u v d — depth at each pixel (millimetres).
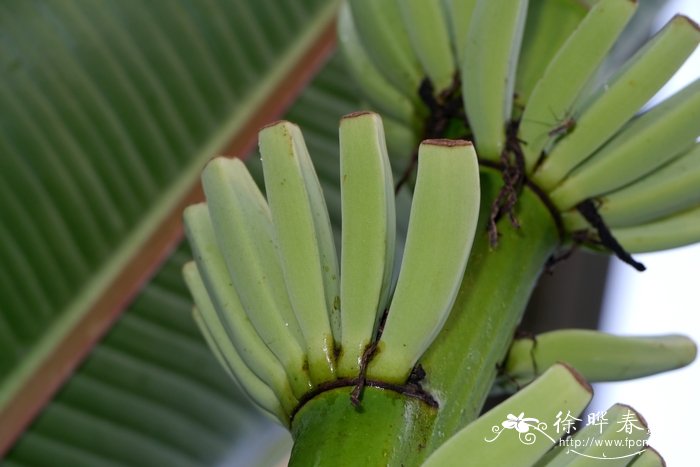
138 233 1076
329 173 1187
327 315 763
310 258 764
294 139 769
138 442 1082
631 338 830
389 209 760
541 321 1262
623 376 834
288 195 765
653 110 818
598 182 816
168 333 1106
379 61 881
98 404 1089
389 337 751
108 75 1087
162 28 1108
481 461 708
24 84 1068
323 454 739
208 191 788
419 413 751
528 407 709
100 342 1100
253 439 1097
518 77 854
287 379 775
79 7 1088
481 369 776
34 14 1078
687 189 816
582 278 1259
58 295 1056
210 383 1101
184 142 1100
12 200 1058
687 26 794
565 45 810
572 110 816
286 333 772
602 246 834
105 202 1074
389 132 905
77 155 1072
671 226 838
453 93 858
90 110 1079
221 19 1137
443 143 737
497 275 799
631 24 1054
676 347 836
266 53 1157
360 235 754
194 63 1113
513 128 823
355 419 744
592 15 803
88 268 1064
